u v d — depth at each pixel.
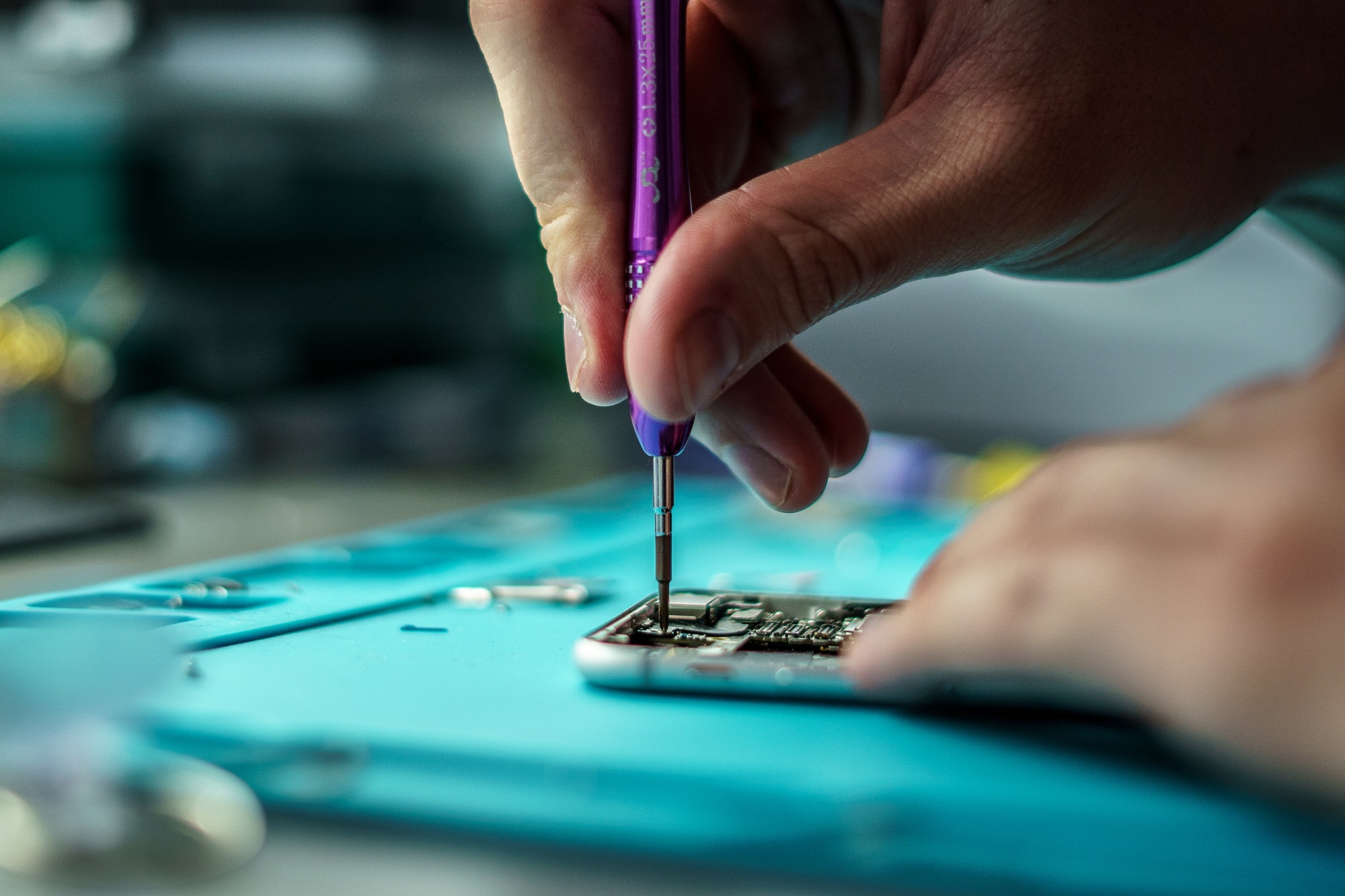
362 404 1.59
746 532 0.96
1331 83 0.57
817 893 0.31
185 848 0.33
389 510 1.17
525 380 1.92
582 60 0.55
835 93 0.73
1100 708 0.39
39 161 1.73
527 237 1.89
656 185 0.50
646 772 0.34
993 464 1.17
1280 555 0.31
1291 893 0.30
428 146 1.65
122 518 0.99
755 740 0.38
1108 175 0.53
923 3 0.57
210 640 0.52
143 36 1.31
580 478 1.40
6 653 0.36
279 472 1.42
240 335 1.76
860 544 0.91
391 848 0.33
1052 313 1.31
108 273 1.72
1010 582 0.37
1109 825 0.31
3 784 0.34
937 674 0.39
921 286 1.32
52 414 1.24
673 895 0.31
